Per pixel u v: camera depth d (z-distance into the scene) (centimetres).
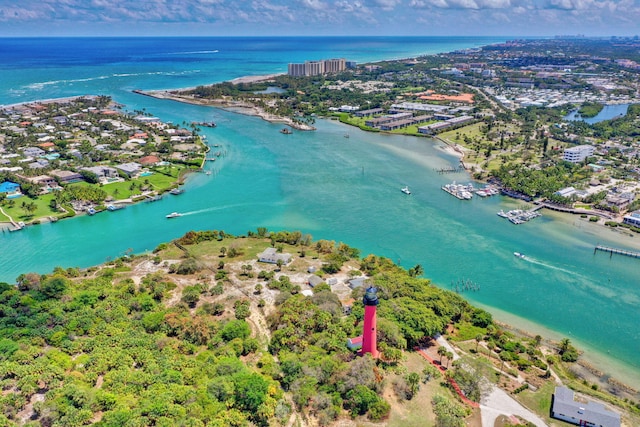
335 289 15938
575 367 12900
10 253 19488
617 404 11262
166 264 17700
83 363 11362
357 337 12812
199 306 14725
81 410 9606
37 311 13650
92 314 13462
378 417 10225
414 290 15088
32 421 9544
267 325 13875
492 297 16512
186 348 12225
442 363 12581
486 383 11625
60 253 19562
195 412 9694
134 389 10456
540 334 14488
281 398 10594
